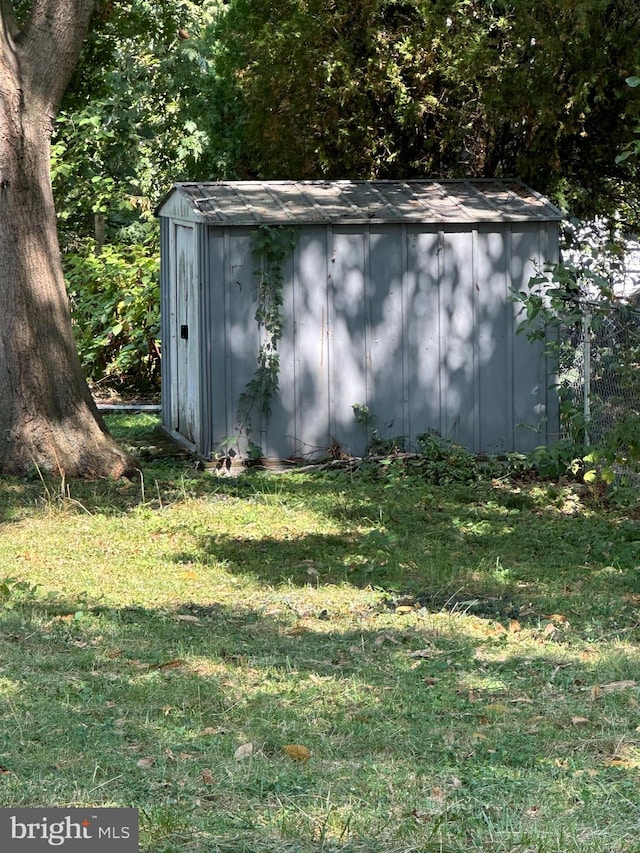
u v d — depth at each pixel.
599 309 11.30
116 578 8.90
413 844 4.46
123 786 4.96
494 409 13.40
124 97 25.77
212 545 9.91
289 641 7.34
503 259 13.33
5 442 11.85
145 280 18.28
